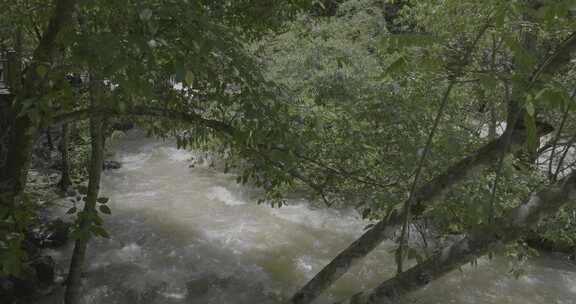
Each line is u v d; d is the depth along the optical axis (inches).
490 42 209.3
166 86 168.7
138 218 412.2
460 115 273.3
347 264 141.8
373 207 191.0
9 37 352.2
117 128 631.2
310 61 358.6
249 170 183.9
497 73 96.9
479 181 190.7
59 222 185.2
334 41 386.6
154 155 573.0
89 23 152.8
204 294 310.3
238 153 193.5
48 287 291.1
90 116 170.7
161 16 108.7
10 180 159.6
